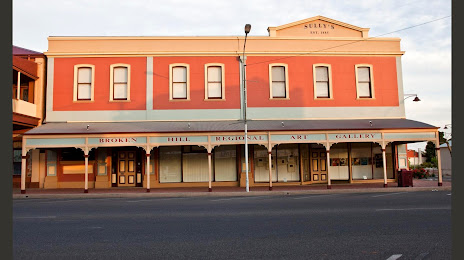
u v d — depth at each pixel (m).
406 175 19.97
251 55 22.33
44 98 21.86
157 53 21.89
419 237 7.45
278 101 22.12
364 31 23.03
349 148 22.97
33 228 8.89
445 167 35.56
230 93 22.05
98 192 18.94
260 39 22.50
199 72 22.09
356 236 7.61
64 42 21.75
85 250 6.79
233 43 22.39
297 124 20.77
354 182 22.67
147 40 22.08
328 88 22.53
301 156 22.62
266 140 19.62
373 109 22.52
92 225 9.25
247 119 21.88
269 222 9.37
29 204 14.41
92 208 12.83
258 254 6.38
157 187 21.70
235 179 22.28
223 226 8.91
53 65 21.58
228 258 6.17
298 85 22.34
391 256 6.18
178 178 22.12
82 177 21.47
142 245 7.11
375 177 23.00
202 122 21.38
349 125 20.55
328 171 19.58
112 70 21.73
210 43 22.30
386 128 19.81
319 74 22.64
